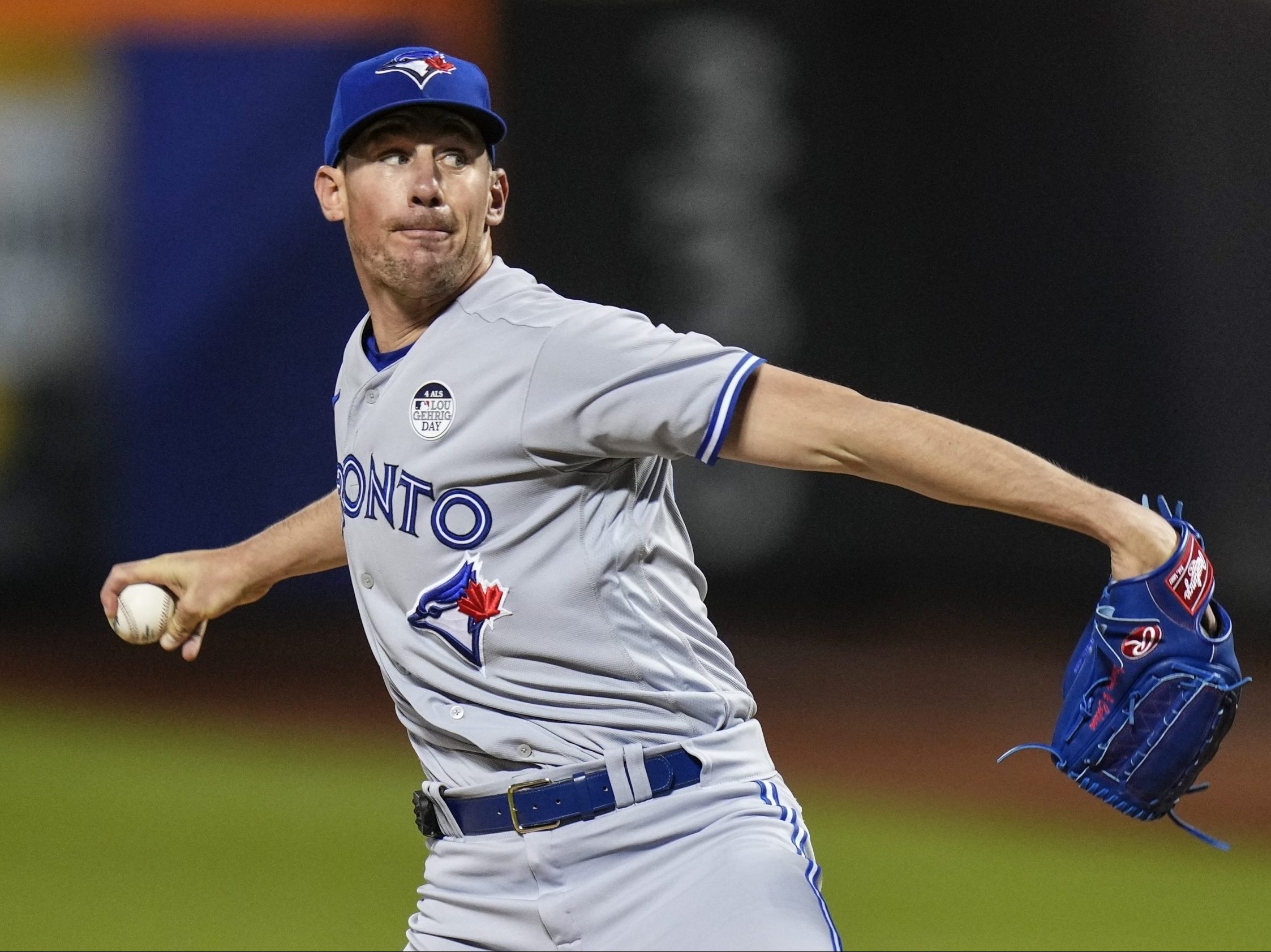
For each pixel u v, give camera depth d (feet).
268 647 130.72
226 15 144.15
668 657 32.45
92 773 86.69
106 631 135.74
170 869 66.69
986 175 143.64
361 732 99.19
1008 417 143.84
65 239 145.48
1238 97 137.59
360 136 32.53
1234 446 137.80
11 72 145.38
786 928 28.73
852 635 140.46
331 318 144.77
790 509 148.15
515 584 31.68
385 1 144.56
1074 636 138.10
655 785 31.73
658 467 32.99
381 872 66.33
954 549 146.82
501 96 149.38
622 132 148.56
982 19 142.92
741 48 146.61
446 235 32.12
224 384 145.69
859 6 144.36
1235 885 66.74
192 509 146.00
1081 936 58.54
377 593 33.63
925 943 57.16
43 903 61.16
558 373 30.71
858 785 87.66
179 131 145.38
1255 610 136.46
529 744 32.04
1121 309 140.67
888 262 146.10
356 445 33.09
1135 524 28.89
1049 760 94.48
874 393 146.51
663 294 148.97
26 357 145.79
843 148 146.20
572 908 31.86
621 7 147.95
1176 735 29.84
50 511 145.89
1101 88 140.36
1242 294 137.80
